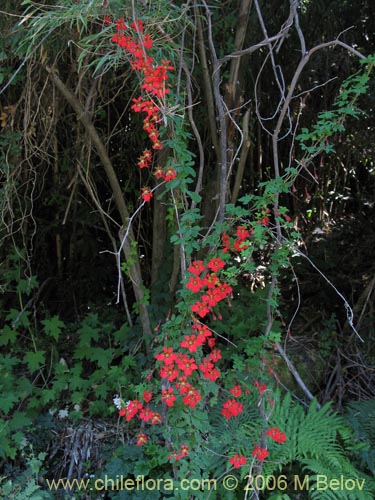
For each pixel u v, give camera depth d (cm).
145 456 279
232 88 289
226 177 257
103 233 417
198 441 234
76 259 412
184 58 264
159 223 331
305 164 230
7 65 297
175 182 220
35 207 388
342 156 453
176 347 224
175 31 255
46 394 309
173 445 234
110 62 239
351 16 385
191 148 346
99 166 374
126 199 389
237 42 288
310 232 462
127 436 300
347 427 283
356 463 273
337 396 328
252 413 277
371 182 482
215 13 294
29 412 308
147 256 389
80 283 408
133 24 211
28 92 295
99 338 361
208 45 302
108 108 343
